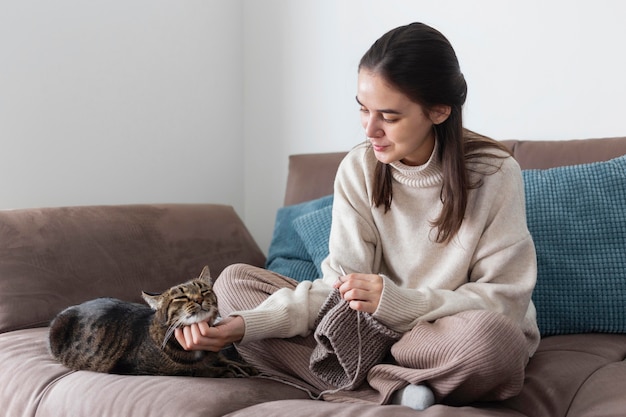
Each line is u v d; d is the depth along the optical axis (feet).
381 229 5.72
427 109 4.93
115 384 4.79
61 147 8.87
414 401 4.39
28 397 5.08
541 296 6.35
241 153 11.18
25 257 6.62
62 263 6.81
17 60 8.39
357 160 5.90
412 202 5.57
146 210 7.97
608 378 4.67
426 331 4.62
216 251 8.29
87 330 5.35
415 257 5.56
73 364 5.34
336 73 9.99
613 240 6.35
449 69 4.96
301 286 5.47
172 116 10.19
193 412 4.27
